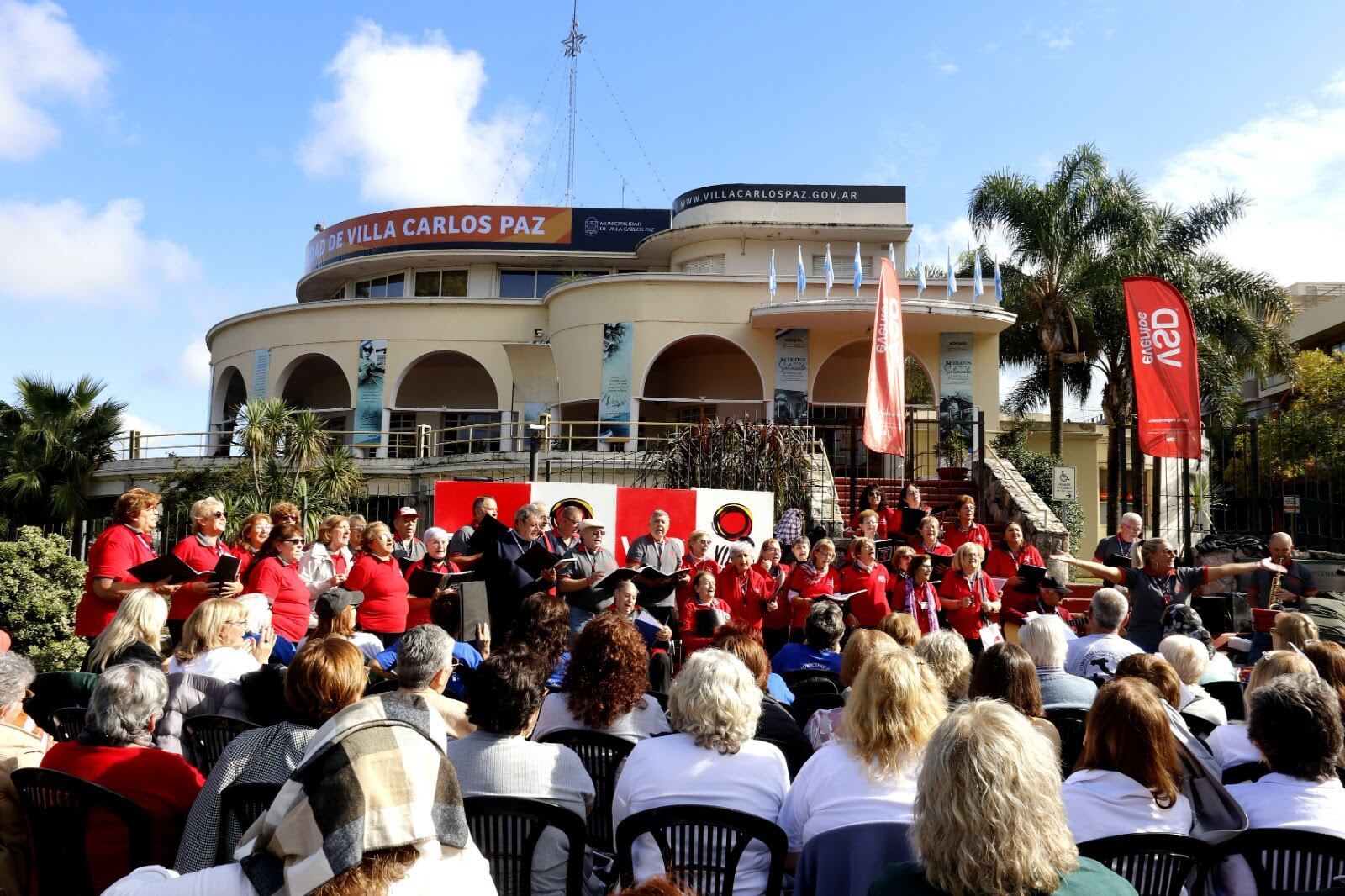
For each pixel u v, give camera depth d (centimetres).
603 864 448
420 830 205
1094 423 2550
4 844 368
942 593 962
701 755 385
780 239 2616
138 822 349
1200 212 2442
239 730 464
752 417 2403
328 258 3073
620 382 2338
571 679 465
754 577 1001
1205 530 1938
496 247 2880
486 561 852
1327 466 2533
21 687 405
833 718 507
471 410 2875
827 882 325
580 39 3356
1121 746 350
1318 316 3694
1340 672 501
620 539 1155
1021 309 2489
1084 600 1391
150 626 536
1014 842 226
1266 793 365
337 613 616
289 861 204
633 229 2870
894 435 1392
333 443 2833
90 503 2448
